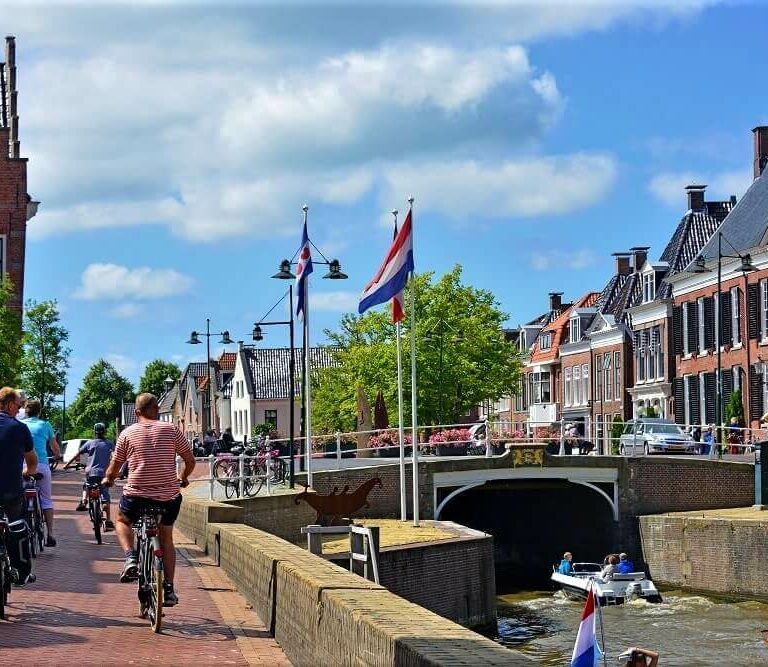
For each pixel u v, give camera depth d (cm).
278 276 3800
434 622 762
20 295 4747
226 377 12862
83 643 1109
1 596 1220
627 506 4647
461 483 4438
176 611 1353
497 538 5447
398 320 3428
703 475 4709
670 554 4350
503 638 3291
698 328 6538
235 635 1202
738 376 6012
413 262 3272
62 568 1698
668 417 6962
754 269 5256
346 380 7181
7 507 1242
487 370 6775
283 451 5234
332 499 2875
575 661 955
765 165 6469
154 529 1198
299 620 1046
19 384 4294
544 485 4853
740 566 4034
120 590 1478
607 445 5953
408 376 6606
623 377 7806
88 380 17738
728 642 3164
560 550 5097
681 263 7088
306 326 3681
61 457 1961
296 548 1387
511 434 5344
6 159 4762
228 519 2148
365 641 768
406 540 3306
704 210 7356
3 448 1234
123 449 1208
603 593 3891
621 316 7950
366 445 5147
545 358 9469
